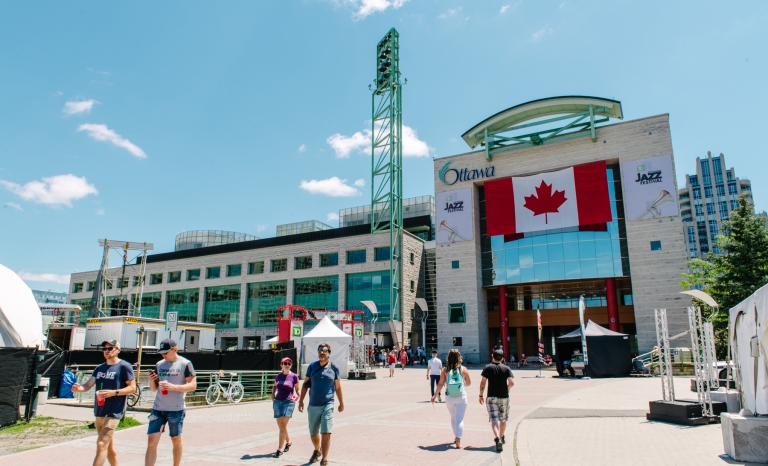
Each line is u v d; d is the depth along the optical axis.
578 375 31.89
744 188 165.12
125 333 33.84
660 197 44.62
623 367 31.17
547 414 14.45
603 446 9.84
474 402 18.30
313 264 61.03
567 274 47.81
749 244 33.44
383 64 60.50
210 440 11.25
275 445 10.66
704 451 9.23
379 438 11.21
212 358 23.45
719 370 20.19
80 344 34.28
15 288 17.59
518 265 50.09
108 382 7.95
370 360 45.31
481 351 50.16
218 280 67.44
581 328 31.55
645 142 46.16
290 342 31.03
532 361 50.72
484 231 53.41
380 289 56.28
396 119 58.84
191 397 19.66
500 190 51.41
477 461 8.94
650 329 42.91
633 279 44.25
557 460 8.74
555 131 50.03
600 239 47.28
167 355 8.00
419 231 67.25
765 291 8.77
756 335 9.19
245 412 16.45
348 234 66.19
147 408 16.12
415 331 57.56
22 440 11.59
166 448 10.36
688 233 170.38
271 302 62.88
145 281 73.69
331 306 58.66
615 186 48.03
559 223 48.38
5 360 13.68
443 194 54.06
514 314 52.88
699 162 173.62
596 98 47.94
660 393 20.28
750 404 9.59
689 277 41.00
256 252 65.19
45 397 17.95
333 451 9.88
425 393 22.31
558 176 49.09
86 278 79.69
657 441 10.22
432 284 61.16
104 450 7.66
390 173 56.00
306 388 9.14
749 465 8.22
